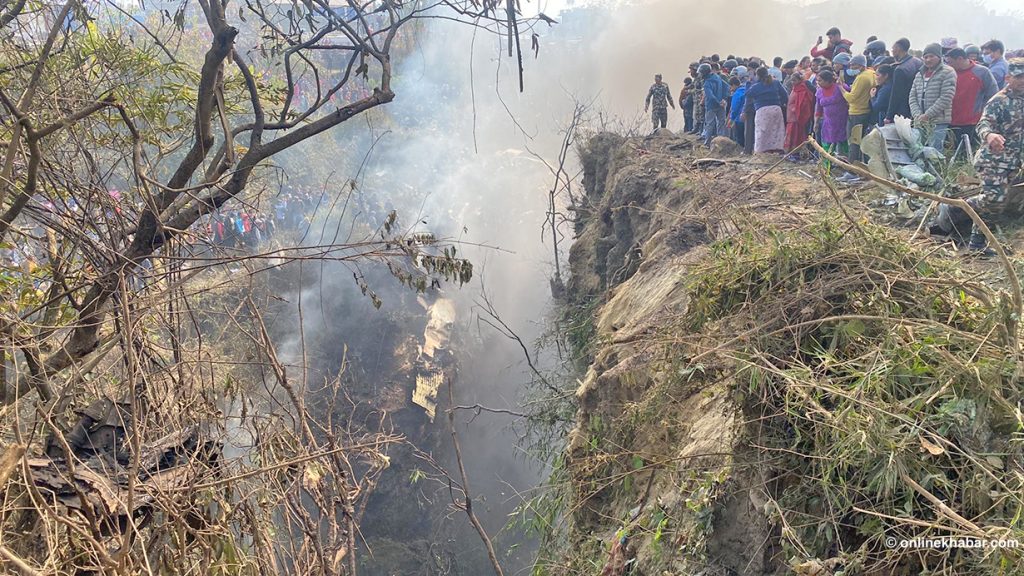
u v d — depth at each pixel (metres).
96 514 3.55
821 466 3.77
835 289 4.33
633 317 9.05
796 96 12.31
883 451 3.46
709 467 5.07
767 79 13.27
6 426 4.13
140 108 6.26
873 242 4.43
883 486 3.45
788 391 3.98
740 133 15.41
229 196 5.52
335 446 4.27
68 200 5.83
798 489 4.04
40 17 6.27
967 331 3.96
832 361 3.98
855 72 11.52
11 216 4.70
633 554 5.77
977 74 9.04
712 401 5.70
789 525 3.95
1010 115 6.82
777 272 4.55
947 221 7.09
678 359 5.19
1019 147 6.69
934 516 3.38
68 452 3.46
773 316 4.43
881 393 3.71
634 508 6.31
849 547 3.70
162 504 3.63
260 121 5.71
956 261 4.59
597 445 7.51
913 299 4.17
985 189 6.80
